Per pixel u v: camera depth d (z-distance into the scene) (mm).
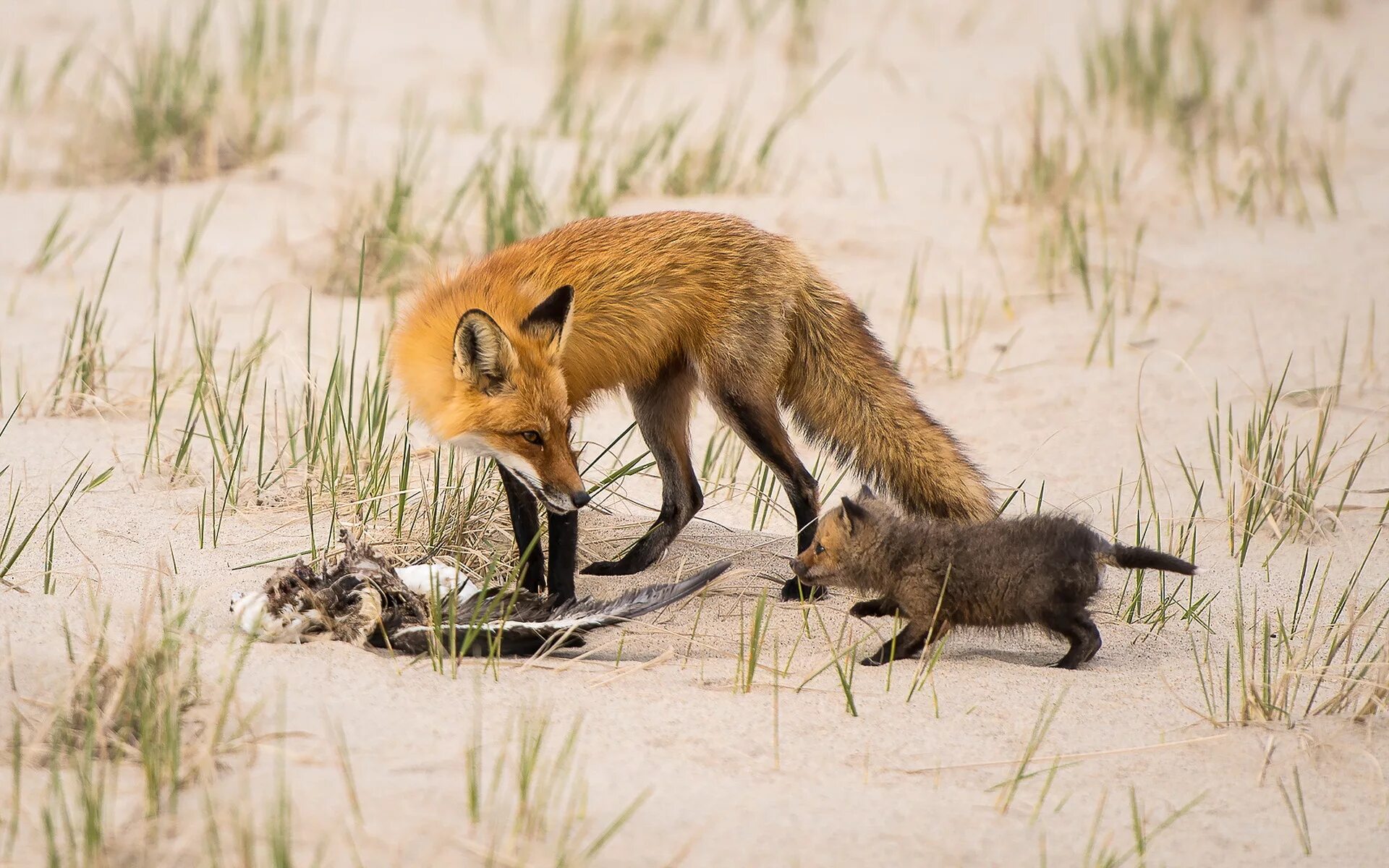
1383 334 15250
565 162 20578
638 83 24625
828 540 9125
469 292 9906
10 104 22469
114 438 12070
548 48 27109
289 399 13258
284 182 19297
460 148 21141
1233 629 9695
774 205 18547
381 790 6422
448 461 11750
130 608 8125
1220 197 19219
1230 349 14992
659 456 10805
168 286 15969
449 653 8344
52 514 10312
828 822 6562
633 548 10688
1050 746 7594
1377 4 29281
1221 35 27422
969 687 8398
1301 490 11953
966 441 13430
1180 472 12695
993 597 8695
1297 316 15688
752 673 8164
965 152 21344
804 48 26344
